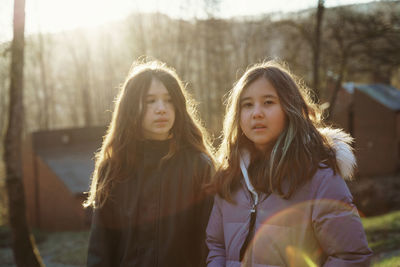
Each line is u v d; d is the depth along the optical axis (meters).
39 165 22.75
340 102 30.86
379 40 12.91
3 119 34.38
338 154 1.69
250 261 1.75
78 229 19.00
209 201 2.20
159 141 2.29
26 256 7.93
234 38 29.66
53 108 49.81
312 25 14.29
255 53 23.12
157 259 2.14
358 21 12.80
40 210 23.06
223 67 31.22
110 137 2.34
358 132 31.44
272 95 1.82
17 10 7.44
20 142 7.89
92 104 51.00
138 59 2.69
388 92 32.19
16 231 7.88
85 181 19.91
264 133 1.82
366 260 1.56
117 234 2.28
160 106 2.20
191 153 2.30
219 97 29.88
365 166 30.88
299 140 1.74
